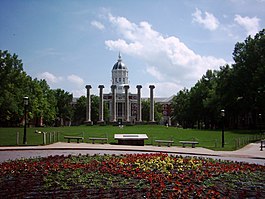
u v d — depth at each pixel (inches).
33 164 583.2
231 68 2930.6
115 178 486.3
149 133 2188.7
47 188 438.3
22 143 1364.4
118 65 6427.2
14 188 438.9
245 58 2765.7
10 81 2915.8
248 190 439.2
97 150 1147.3
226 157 988.6
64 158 658.8
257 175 528.4
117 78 6412.4
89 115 4119.1
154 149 1167.0
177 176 491.5
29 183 461.7
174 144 1467.8
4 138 1598.2
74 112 5339.6
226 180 486.9
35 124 4082.2
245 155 1022.4
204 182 467.8
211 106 3152.1
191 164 600.1
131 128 2859.3
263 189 445.7
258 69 2491.4
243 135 2074.3
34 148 1154.0
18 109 2910.9
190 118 4101.9
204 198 392.5
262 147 1307.8
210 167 574.9
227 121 3553.2
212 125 3821.4
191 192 417.1
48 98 4247.0
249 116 3472.0
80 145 1309.1
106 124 3912.4
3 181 476.1
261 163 828.6
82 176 494.9
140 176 490.0
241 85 2760.8
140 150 1128.2
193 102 3870.6
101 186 443.2
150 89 4175.7
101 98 4178.2
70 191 425.1
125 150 1143.0
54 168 544.7
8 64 2869.1
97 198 398.3
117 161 615.8
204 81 3821.4
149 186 442.6
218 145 1454.2
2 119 3024.1
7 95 2758.4
